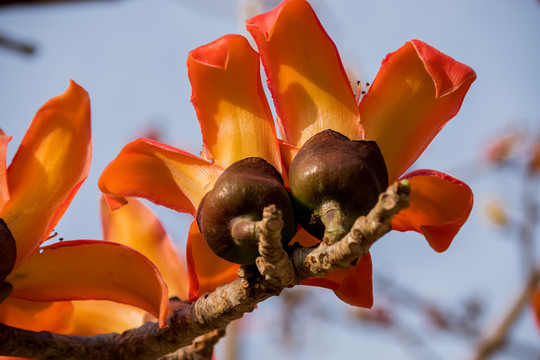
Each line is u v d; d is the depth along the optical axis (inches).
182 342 30.2
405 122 30.4
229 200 29.0
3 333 30.0
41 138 30.5
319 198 29.1
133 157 30.3
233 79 30.2
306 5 30.3
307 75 30.3
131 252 30.2
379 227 27.9
